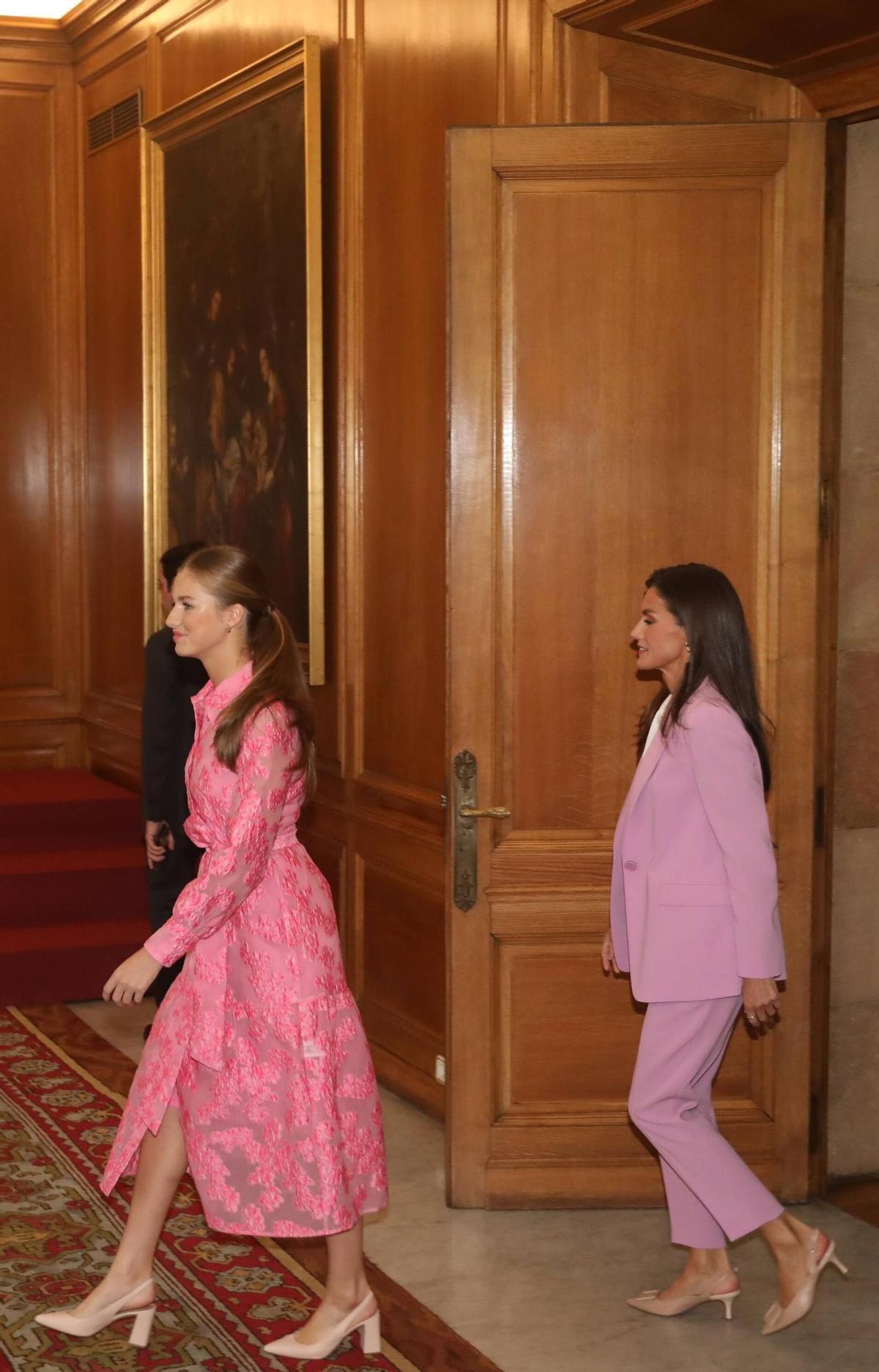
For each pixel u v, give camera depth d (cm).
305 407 522
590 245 381
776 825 389
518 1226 385
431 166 455
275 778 289
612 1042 397
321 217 507
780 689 386
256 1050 292
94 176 759
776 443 382
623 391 384
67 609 798
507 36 417
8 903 611
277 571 552
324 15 518
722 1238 334
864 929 421
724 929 319
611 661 390
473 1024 392
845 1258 369
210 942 294
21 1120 450
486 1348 319
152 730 491
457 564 386
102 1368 304
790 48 396
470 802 389
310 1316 329
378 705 497
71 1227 373
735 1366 313
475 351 381
